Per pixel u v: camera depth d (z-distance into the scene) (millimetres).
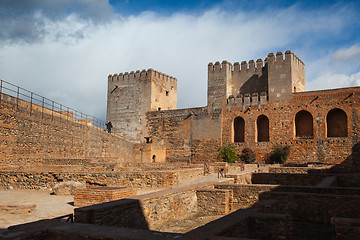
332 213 11195
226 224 7086
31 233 6496
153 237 6027
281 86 43281
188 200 12305
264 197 12125
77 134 33562
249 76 49531
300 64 47375
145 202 9727
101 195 11406
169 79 61031
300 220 11594
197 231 6465
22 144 24844
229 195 12914
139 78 57000
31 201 12891
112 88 59406
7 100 23375
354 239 6957
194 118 49969
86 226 6918
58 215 10211
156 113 54062
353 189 12898
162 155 51125
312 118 42094
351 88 38719
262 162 42312
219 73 49156
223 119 47344
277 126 42781
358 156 37312
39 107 27625
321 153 39469
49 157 28391
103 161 28547
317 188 13422
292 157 41125
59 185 14750
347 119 38469
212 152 47594
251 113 45094
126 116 57188
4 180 16891
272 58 44406
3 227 8477
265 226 8156
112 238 6078
